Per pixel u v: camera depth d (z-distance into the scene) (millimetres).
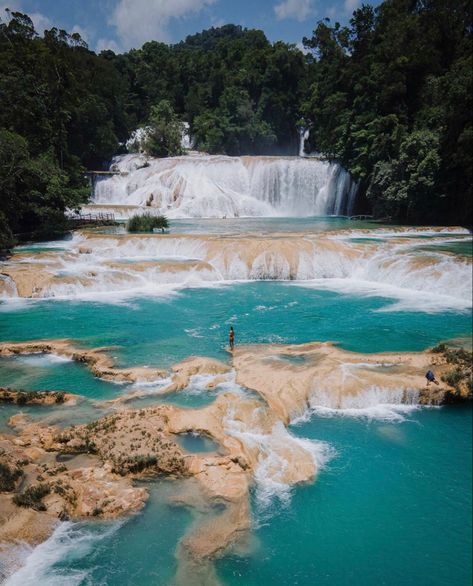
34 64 60719
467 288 31891
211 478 14070
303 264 37625
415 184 52000
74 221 51875
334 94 70938
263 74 98938
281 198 68250
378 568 12203
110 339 24844
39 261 36938
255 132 93625
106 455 14758
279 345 23922
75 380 20391
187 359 21969
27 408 18000
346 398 19234
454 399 19469
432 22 62500
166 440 15641
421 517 13883
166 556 11828
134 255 40812
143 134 89188
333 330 26219
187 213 62594
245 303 31219
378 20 70938
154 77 107500
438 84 54594
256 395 18562
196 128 97625
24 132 56094
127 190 70688
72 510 12867
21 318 28156
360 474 15445
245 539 12602
